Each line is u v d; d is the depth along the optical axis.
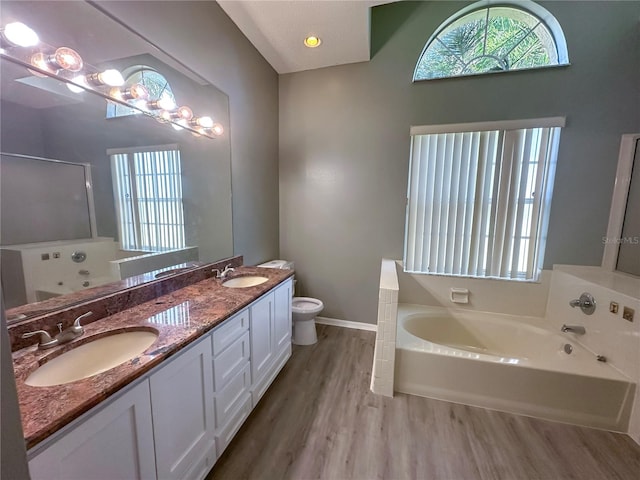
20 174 0.97
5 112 0.92
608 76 2.08
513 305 2.46
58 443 0.65
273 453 1.43
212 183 2.00
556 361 1.75
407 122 2.56
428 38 2.44
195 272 1.85
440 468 1.37
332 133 2.80
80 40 1.11
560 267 2.31
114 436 0.80
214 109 1.96
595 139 2.15
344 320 3.04
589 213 2.22
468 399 1.82
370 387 1.99
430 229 2.62
